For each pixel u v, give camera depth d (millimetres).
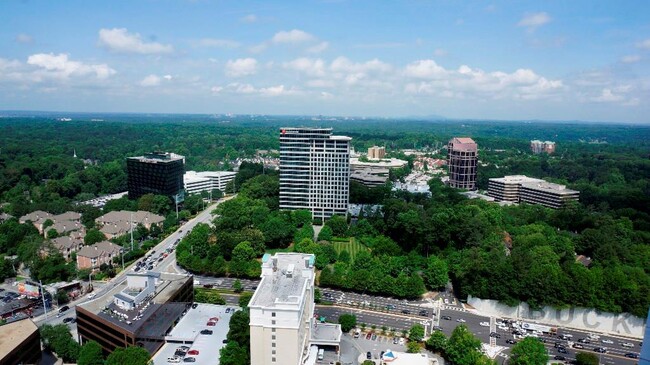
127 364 195125
